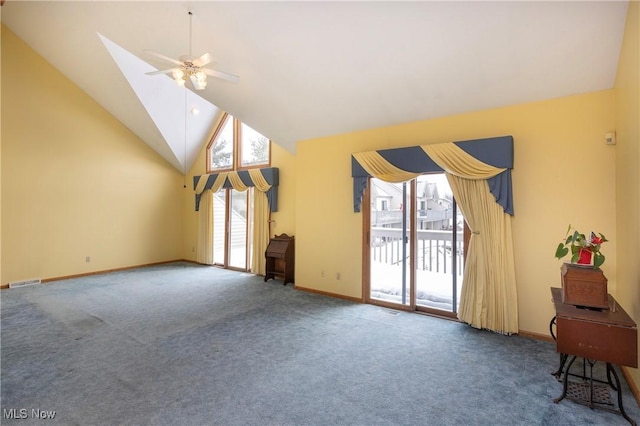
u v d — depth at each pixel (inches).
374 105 163.5
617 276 116.4
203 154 307.3
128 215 282.8
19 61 225.8
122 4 147.8
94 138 262.2
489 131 145.2
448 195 162.6
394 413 85.7
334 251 196.5
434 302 171.9
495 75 128.6
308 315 163.0
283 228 246.8
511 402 90.6
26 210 228.5
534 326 134.4
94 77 234.4
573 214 126.6
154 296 197.3
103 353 119.9
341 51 135.6
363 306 177.8
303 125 197.3
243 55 153.5
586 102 124.2
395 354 119.9
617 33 103.1
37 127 233.6
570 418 83.8
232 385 98.6
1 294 201.5
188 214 320.5
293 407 88.0
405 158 162.4
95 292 206.2
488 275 141.2
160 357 116.9
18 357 116.3
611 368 87.5
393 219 178.5
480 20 109.0
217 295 199.8
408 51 127.8
